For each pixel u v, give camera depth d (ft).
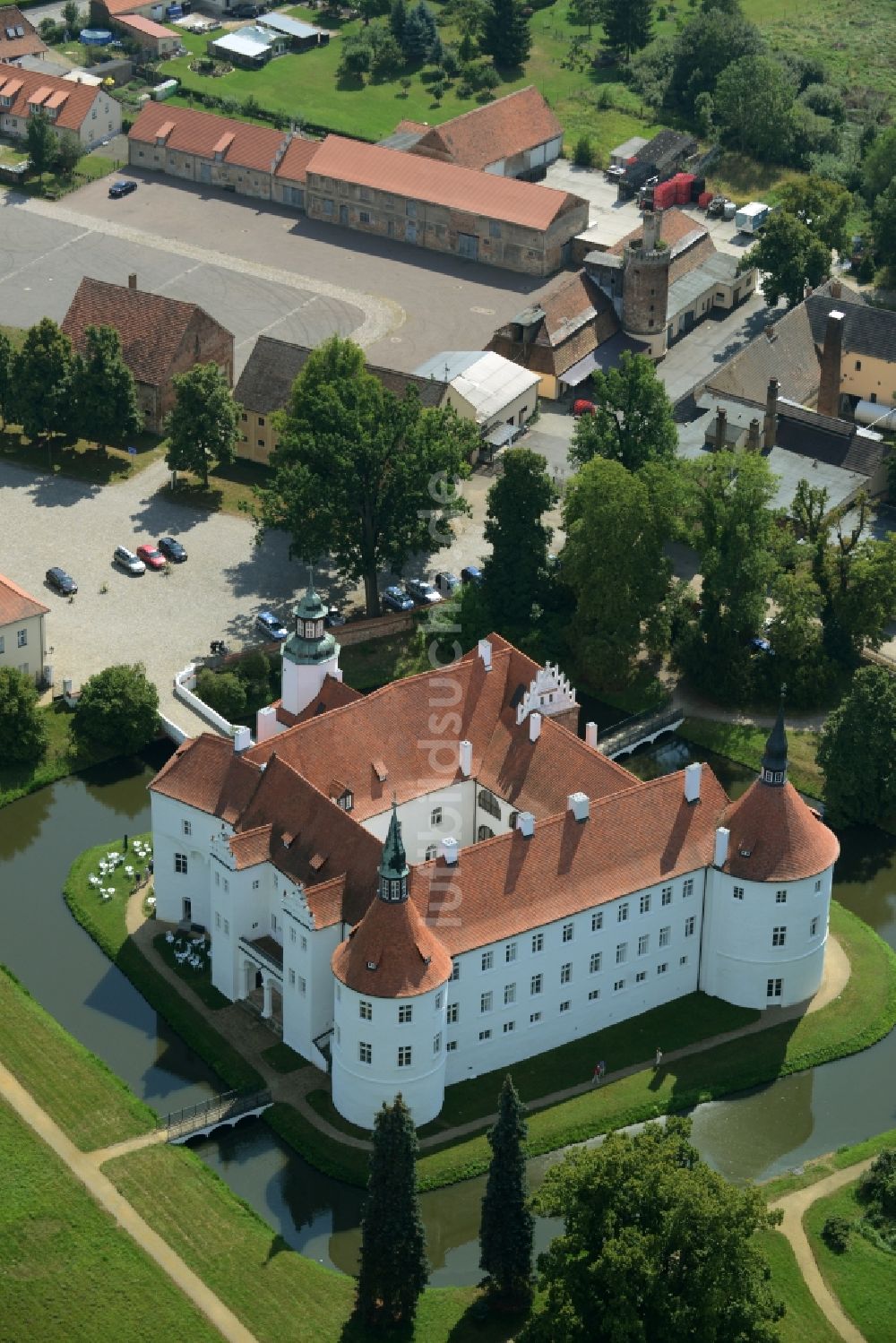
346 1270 542.57
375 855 588.50
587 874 598.75
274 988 613.52
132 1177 557.74
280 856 606.96
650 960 618.44
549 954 594.65
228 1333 514.68
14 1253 533.14
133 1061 603.26
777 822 613.52
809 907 615.98
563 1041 611.47
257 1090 588.91
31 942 647.56
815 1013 626.64
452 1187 564.71
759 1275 490.90
